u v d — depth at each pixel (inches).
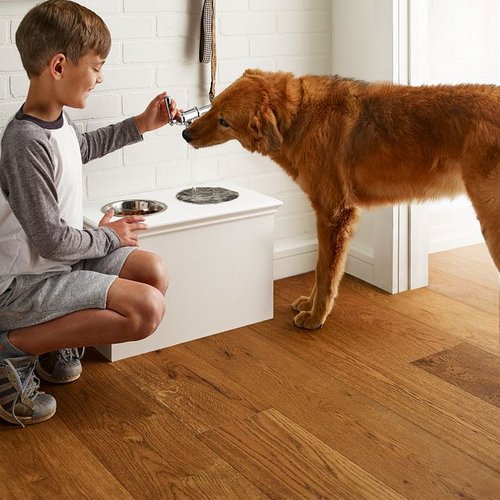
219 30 119.1
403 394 94.7
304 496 76.0
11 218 84.6
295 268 134.3
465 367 101.2
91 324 85.8
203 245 106.7
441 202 144.4
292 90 104.3
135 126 101.0
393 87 104.3
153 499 75.7
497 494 76.0
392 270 124.3
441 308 119.8
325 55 131.0
